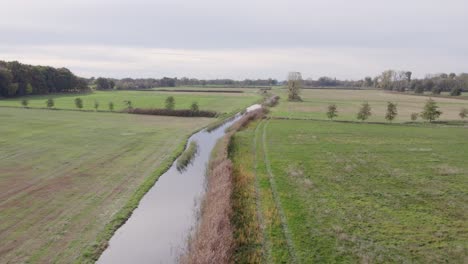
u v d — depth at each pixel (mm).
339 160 31562
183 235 17125
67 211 19094
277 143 39188
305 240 16453
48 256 14523
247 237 16734
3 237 15930
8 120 51312
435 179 26125
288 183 24781
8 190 21953
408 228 17844
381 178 26312
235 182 24234
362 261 14672
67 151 32750
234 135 43500
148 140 39156
